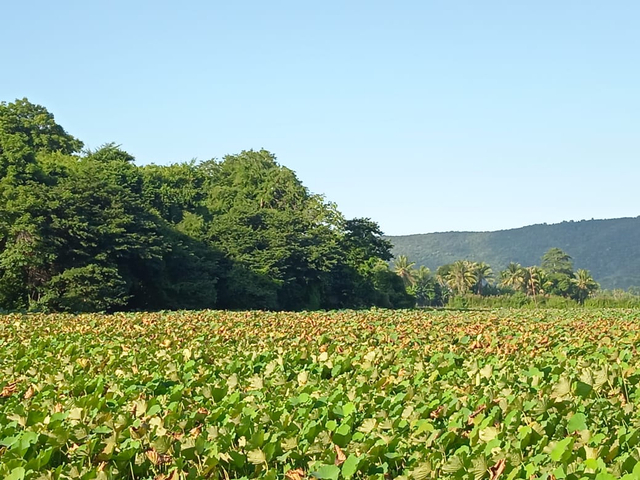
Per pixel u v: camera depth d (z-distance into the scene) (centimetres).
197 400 1042
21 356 1631
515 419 821
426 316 3694
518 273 14725
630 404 892
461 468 680
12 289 4903
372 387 1109
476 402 926
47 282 4806
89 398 988
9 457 758
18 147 5184
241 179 8544
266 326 2503
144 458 770
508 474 650
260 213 7281
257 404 989
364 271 7862
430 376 1210
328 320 2888
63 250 4925
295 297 7238
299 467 761
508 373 1159
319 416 912
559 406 870
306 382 1195
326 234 7606
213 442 784
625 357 1295
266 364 1396
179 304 5756
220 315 3391
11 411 989
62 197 4947
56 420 877
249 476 748
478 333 2217
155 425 856
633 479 596
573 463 652
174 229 6284
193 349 1609
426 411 911
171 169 8244
